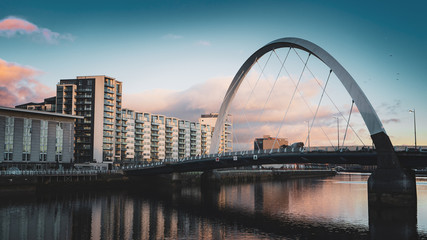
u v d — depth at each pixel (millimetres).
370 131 63156
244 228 49938
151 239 43500
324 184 142875
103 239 42969
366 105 64438
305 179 190000
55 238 42906
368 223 52625
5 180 73500
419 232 46344
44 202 69875
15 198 73250
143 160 167250
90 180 93750
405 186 59938
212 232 47438
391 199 60562
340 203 76500
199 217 58500
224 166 94250
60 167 105500
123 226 50250
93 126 138250
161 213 61750
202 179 124875
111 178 100625
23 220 52156
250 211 65250
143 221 54156
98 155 137875
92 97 140500
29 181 77438
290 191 107688
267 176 180375
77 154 138250
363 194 96625
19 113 98188
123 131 155250
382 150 61656
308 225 51844
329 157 70688
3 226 48156
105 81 143500
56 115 105938
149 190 104000
